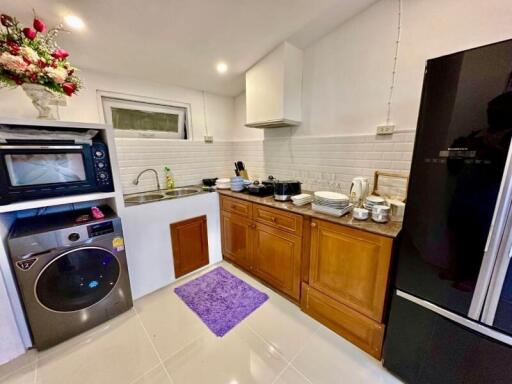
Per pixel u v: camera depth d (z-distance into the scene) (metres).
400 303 1.19
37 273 1.34
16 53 1.29
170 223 2.04
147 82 2.28
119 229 1.64
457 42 1.34
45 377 1.27
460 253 0.95
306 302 1.71
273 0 1.45
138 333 1.57
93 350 1.44
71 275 1.47
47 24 1.40
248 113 2.32
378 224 1.34
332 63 1.91
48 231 1.36
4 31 1.33
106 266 1.61
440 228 0.99
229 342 1.50
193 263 2.28
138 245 1.86
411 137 1.57
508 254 0.83
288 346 1.46
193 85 2.52
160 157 2.43
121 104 2.19
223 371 1.30
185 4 1.40
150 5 1.37
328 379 1.26
